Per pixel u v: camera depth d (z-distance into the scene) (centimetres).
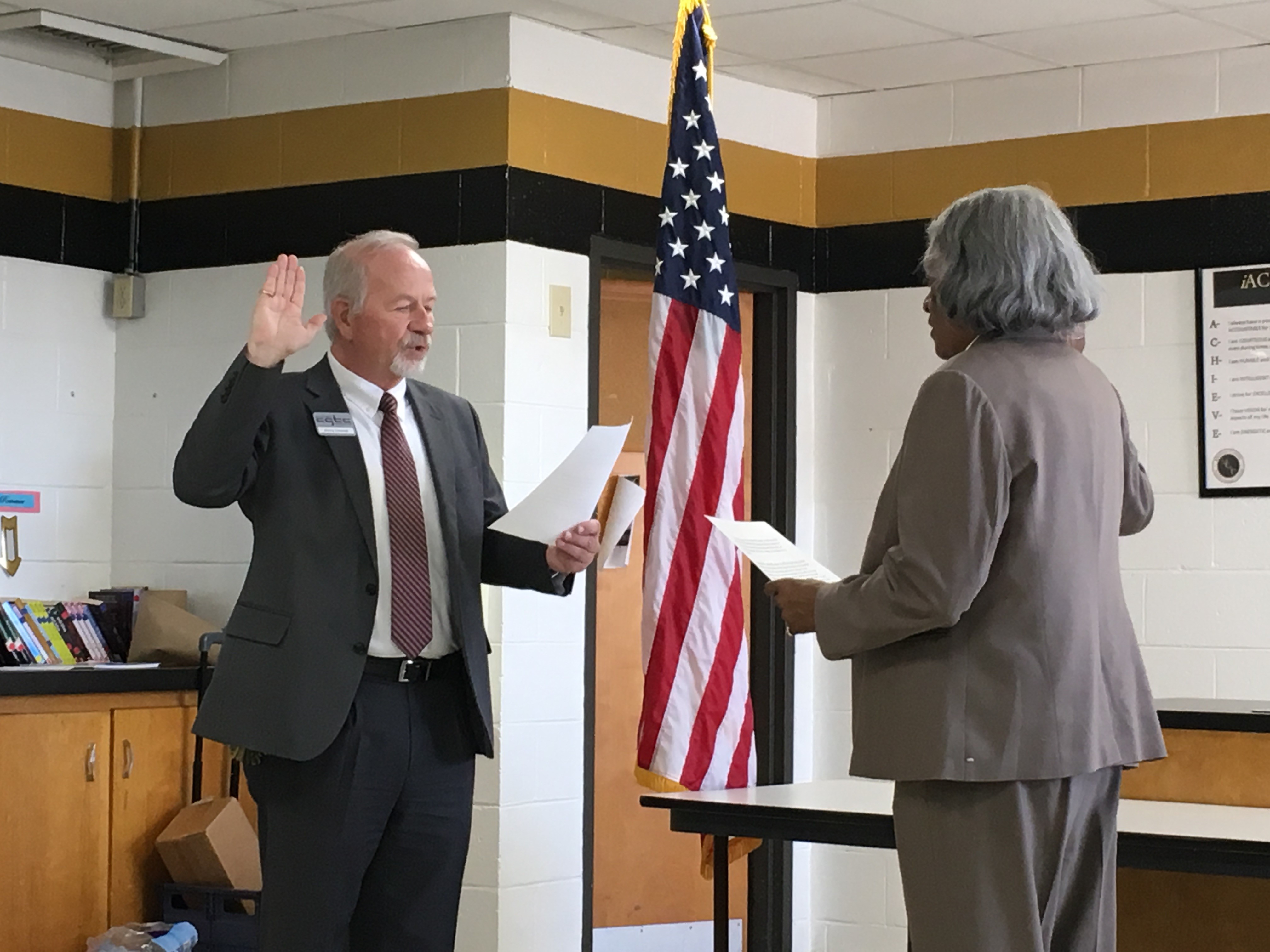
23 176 488
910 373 522
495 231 446
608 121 473
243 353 260
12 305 484
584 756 460
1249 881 319
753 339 530
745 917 516
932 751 217
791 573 249
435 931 277
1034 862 218
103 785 439
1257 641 477
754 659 522
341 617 269
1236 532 480
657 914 500
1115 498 230
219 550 489
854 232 531
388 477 280
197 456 259
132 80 508
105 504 506
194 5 443
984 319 226
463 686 281
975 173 515
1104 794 228
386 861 277
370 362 284
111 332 509
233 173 491
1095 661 221
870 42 474
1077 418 223
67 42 471
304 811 268
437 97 458
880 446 526
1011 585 218
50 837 427
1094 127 500
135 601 489
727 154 510
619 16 448
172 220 502
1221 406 482
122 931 428
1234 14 446
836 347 532
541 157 455
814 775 527
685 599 359
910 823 226
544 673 451
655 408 362
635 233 478
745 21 454
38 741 426
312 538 273
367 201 467
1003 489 216
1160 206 491
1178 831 262
